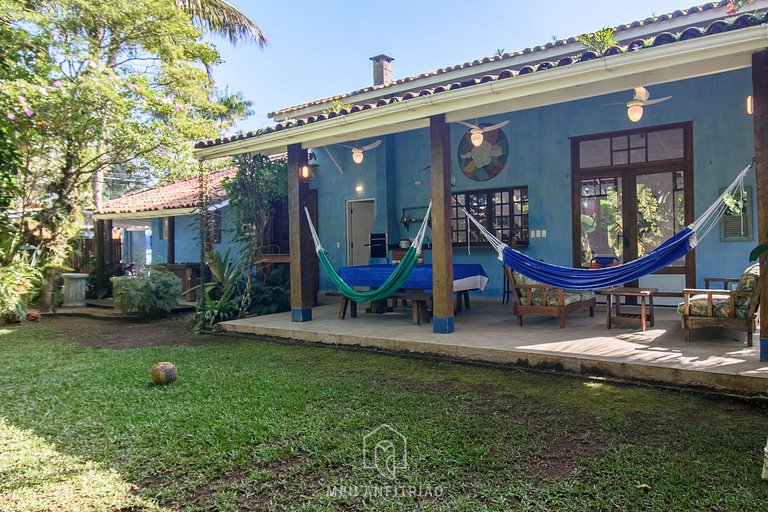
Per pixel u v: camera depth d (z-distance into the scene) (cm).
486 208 897
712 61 405
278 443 308
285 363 524
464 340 529
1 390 445
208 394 416
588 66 421
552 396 384
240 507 237
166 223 1255
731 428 308
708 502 224
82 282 1104
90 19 905
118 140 857
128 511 238
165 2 997
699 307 471
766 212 382
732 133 664
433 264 577
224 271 839
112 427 344
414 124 610
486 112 536
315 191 1091
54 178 925
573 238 802
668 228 719
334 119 600
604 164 771
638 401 364
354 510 231
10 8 769
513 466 269
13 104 747
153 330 799
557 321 636
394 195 998
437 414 351
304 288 718
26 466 287
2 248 887
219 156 775
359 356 545
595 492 237
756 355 419
